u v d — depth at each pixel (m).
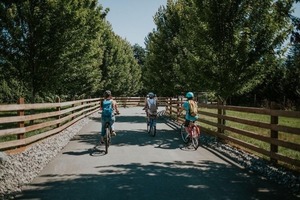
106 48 35.97
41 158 8.77
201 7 14.11
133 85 54.62
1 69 16.02
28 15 15.22
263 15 13.11
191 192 6.25
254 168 8.16
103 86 35.66
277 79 31.56
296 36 6.45
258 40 13.00
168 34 25.20
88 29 19.19
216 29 13.60
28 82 16.55
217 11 13.46
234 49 13.16
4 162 7.37
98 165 8.39
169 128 17.45
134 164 8.56
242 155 9.66
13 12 15.05
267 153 8.75
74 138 13.20
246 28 12.52
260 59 13.29
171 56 24.38
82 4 18.27
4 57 15.62
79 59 18.62
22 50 15.57
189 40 15.44
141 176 7.37
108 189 6.38
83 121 19.66
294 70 8.27
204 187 6.59
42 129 13.83
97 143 11.94
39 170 7.76
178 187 6.56
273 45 12.89
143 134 14.85
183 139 12.52
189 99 11.61
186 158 9.45
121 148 10.99
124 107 43.53
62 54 16.47
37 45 15.72
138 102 47.41
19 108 9.20
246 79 13.49
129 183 6.80
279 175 7.43
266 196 6.08
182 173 7.70
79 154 9.84
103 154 9.88
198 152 10.44
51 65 16.22
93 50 21.89
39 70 16.22
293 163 7.59
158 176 7.39
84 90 28.39
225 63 13.44
